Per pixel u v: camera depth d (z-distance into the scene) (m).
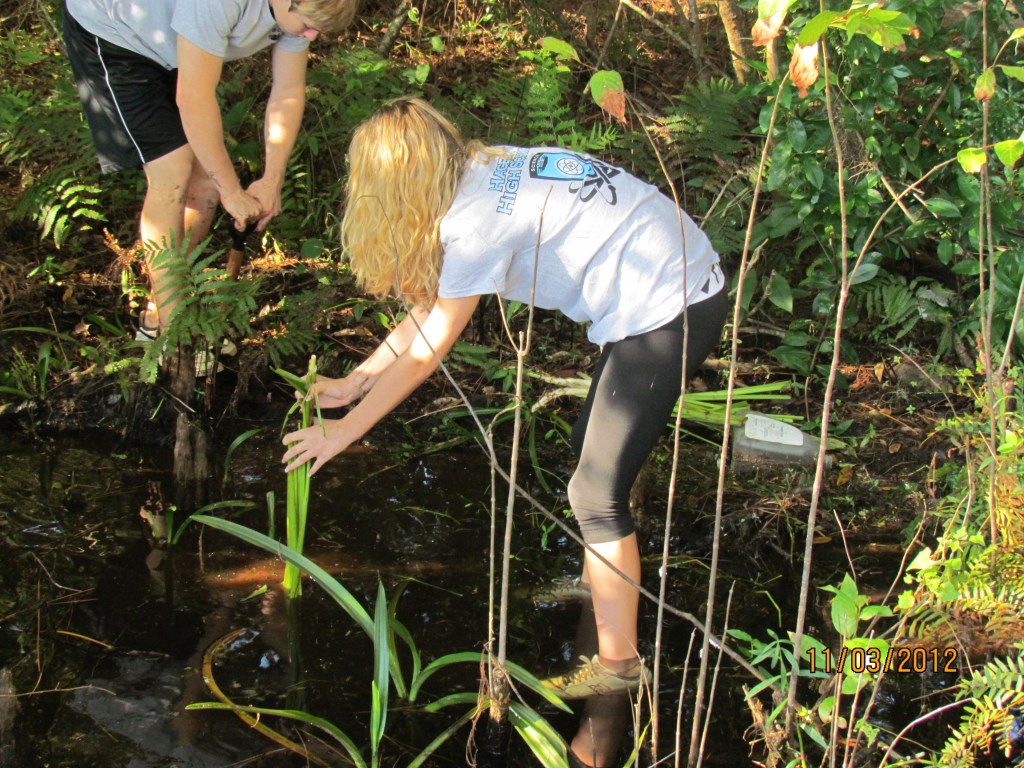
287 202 4.57
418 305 2.85
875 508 3.66
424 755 2.52
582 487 2.68
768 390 4.00
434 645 2.95
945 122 4.17
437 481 3.74
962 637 2.69
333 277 4.40
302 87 3.71
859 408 4.13
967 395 4.05
